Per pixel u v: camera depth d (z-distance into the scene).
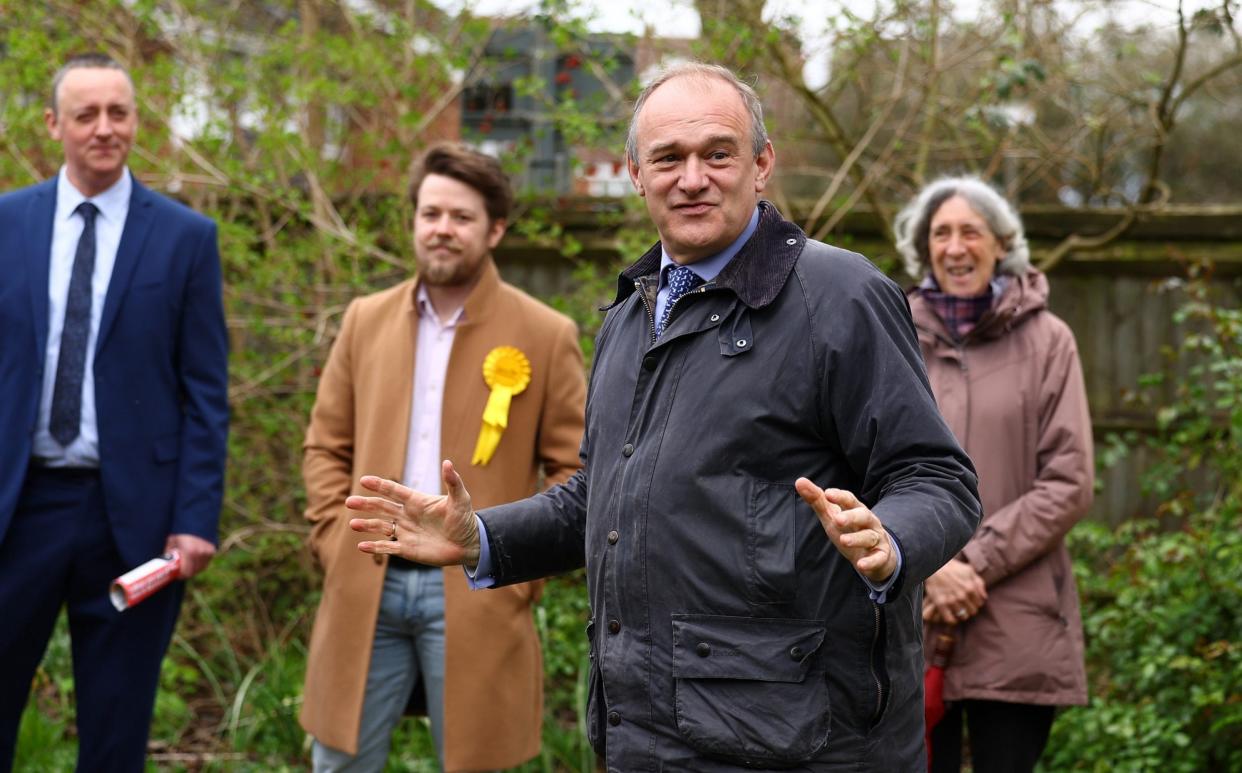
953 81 6.05
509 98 6.15
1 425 3.42
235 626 5.52
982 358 3.38
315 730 3.37
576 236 5.90
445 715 3.30
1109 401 5.68
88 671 3.49
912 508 1.89
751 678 1.97
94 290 3.53
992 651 3.21
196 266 3.64
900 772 2.04
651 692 2.04
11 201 3.59
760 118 2.21
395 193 5.47
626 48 5.38
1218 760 4.07
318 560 3.50
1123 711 4.09
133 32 5.75
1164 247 5.59
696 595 2.01
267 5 6.00
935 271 3.49
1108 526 5.59
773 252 2.12
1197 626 4.06
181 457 3.60
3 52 5.83
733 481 2.03
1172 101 5.52
